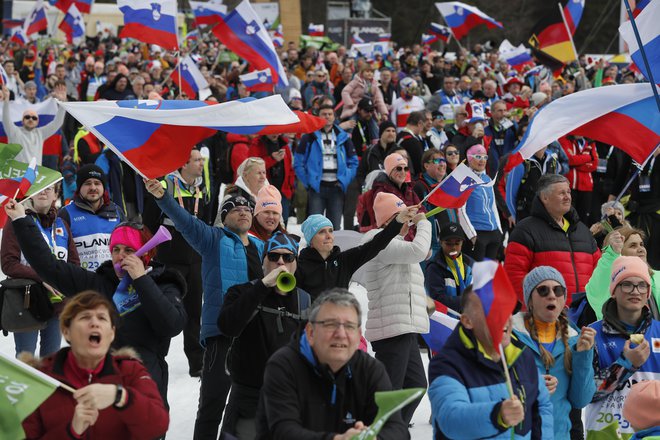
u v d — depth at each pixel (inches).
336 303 441.4
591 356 546.3
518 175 1241.4
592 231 884.0
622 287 593.6
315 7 5182.1
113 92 1957.4
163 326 573.9
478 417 430.6
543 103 1881.2
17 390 422.0
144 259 605.3
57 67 2465.6
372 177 1138.0
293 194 1594.5
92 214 818.8
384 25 4286.4
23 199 680.4
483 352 456.8
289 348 456.8
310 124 754.8
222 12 1947.6
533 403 476.1
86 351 445.7
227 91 2345.0
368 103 1588.3
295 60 3110.2
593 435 602.2
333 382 449.1
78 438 427.5
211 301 673.6
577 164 1430.9
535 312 550.9
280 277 556.7
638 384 521.0
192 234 677.9
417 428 773.3
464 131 1503.4
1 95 1438.2
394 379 676.7
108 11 4495.6
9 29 4222.4
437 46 4830.2
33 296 755.4
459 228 837.2
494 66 3085.6
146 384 456.8
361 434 406.0
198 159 976.3
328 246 657.0
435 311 701.9
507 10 5073.8
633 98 840.9
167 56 3115.2
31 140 1418.6
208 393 662.5
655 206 1212.5
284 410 441.7
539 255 788.6
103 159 1121.4
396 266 686.5
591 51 5142.7
